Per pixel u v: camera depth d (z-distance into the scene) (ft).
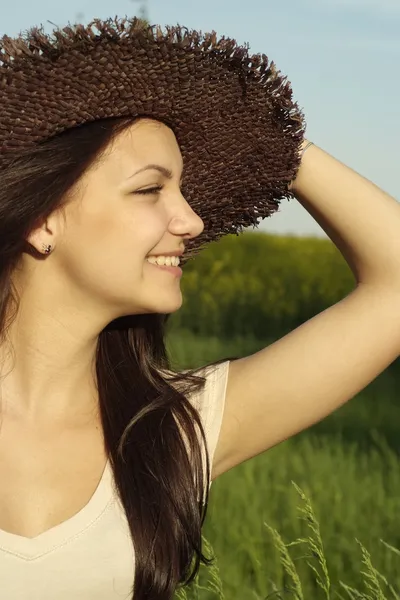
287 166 11.66
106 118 10.79
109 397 11.66
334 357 11.11
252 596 19.08
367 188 11.53
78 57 10.35
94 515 10.87
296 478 26.73
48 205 10.71
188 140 11.60
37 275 11.24
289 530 22.79
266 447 11.49
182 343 53.16
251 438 11.43
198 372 11.76
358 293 11.36
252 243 79.15
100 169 10.77
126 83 10.59
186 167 11.84
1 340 11.51
